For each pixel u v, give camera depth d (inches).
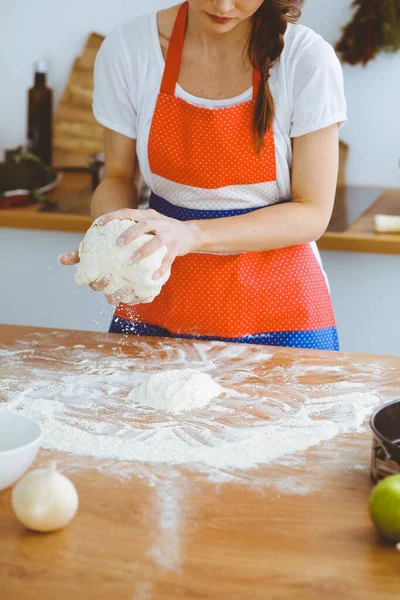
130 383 63.1
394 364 67.6
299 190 73.9
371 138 128.5
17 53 133.6
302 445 52.2
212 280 75.3
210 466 49.5
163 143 75.0
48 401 59.1
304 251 77.4
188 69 73.7
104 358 68.6
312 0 123.3
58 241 115.5
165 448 51.7
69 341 72.5
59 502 40.9
